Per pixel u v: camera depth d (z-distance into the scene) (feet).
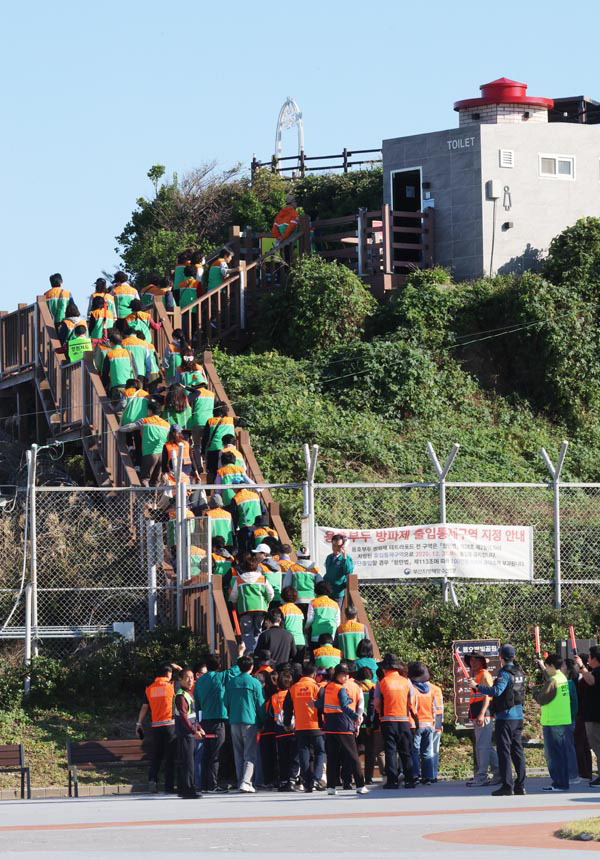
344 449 358.02
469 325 422.82
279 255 448.65
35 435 399.24
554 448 386.11
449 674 272.10
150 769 221.25
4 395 414.41
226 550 270.46
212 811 179.22
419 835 143.02
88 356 337.72
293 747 217.56
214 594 253.44
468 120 475.72
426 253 456.04
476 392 407.64
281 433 361.51
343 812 172.76
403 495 338.54
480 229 449.48
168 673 221.66
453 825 153.17
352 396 389.60
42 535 295.28
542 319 409.49
